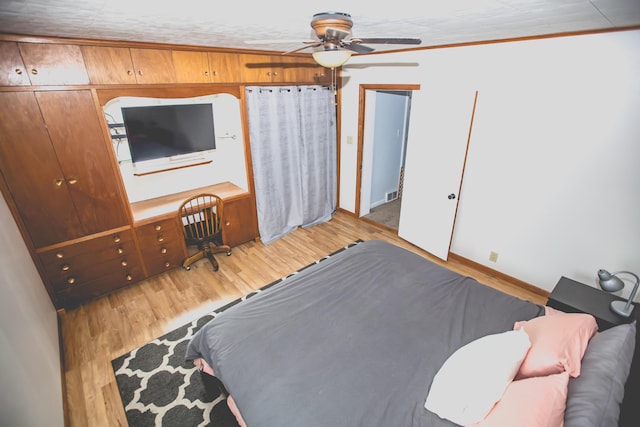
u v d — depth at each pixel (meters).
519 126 2.73
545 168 2.66
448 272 2.29
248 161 3.64
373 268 2.33
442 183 3.38
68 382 2.13
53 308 2.65
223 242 3.77
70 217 2.62
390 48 3.23
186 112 3.39
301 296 2.05
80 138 2.50
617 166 2.31
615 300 2.21
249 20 1.79
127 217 2.93
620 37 2.10
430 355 1.59
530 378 1.26
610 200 2.39
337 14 1.56
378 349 1.64
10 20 1.66
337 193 5.00
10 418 1.17
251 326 1.80
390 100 4.73
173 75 2.80
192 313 2.79
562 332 1.42
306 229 4.46
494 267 3.28
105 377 2.17
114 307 2.85
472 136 3.06
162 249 3.25
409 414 1.32
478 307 1.92
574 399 1.14
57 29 1.94
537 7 1.54
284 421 1.30
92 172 2.63
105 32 2.08
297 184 4.17
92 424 1.87
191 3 1.40
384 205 5.31
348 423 1.28
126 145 3.22
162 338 2.50
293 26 2.00
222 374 1.57
